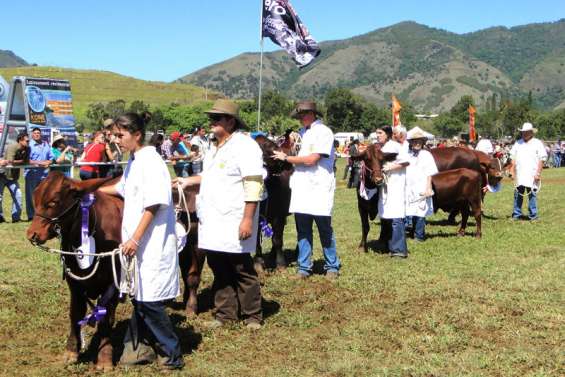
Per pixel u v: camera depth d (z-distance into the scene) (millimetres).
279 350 5926
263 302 7426
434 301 7441
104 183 5078
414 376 5250
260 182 6027
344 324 6672
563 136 93500
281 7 11820
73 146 21922
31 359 5676
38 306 7242
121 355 5766
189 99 120062
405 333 6355
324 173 8117
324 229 8359
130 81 125250
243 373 5375
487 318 6754
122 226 5121
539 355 5695
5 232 12164
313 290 7957
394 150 9578
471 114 42906
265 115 76688
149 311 5156
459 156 13531
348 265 9383
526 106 97688
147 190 4957
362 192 9938
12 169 13469
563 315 6867
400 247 9859
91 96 110125
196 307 6988
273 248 9359
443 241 11461
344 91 89000
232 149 6027
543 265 9336
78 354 5562
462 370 5363
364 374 5328
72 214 5004
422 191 11305
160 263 5074
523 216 14938
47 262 9453
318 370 5438
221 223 6094
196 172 19391
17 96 20375
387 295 7746
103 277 5207
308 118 8039
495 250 10570
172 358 5355
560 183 24844
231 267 6492
